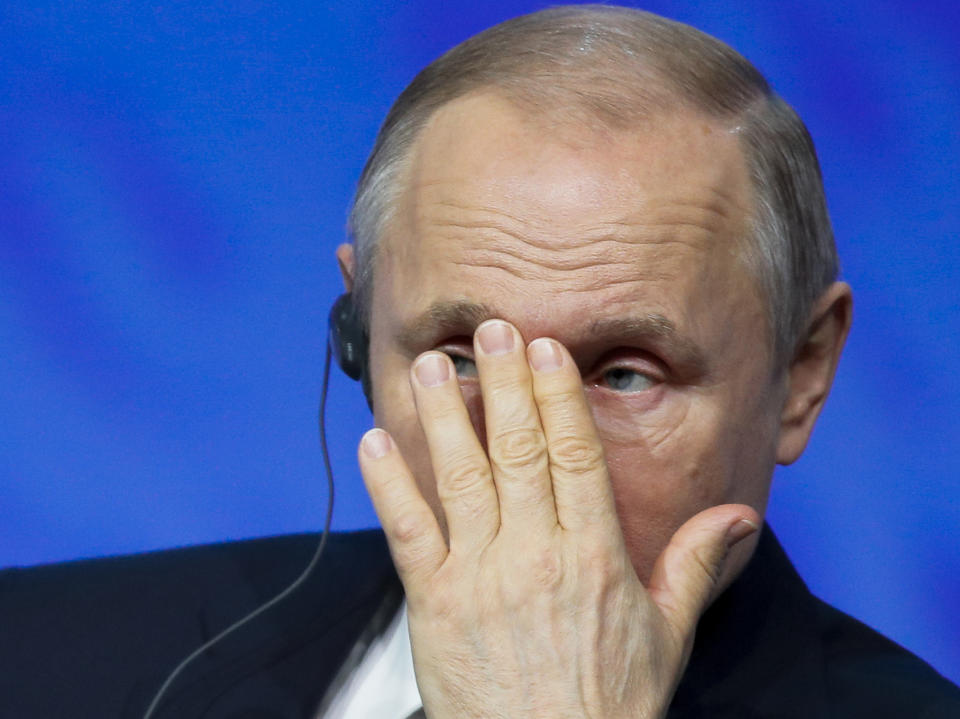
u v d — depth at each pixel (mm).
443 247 4422
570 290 4266
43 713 5746
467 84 4668
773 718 5078
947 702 5184
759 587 5312
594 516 4148
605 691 4066
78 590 6297
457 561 4180
